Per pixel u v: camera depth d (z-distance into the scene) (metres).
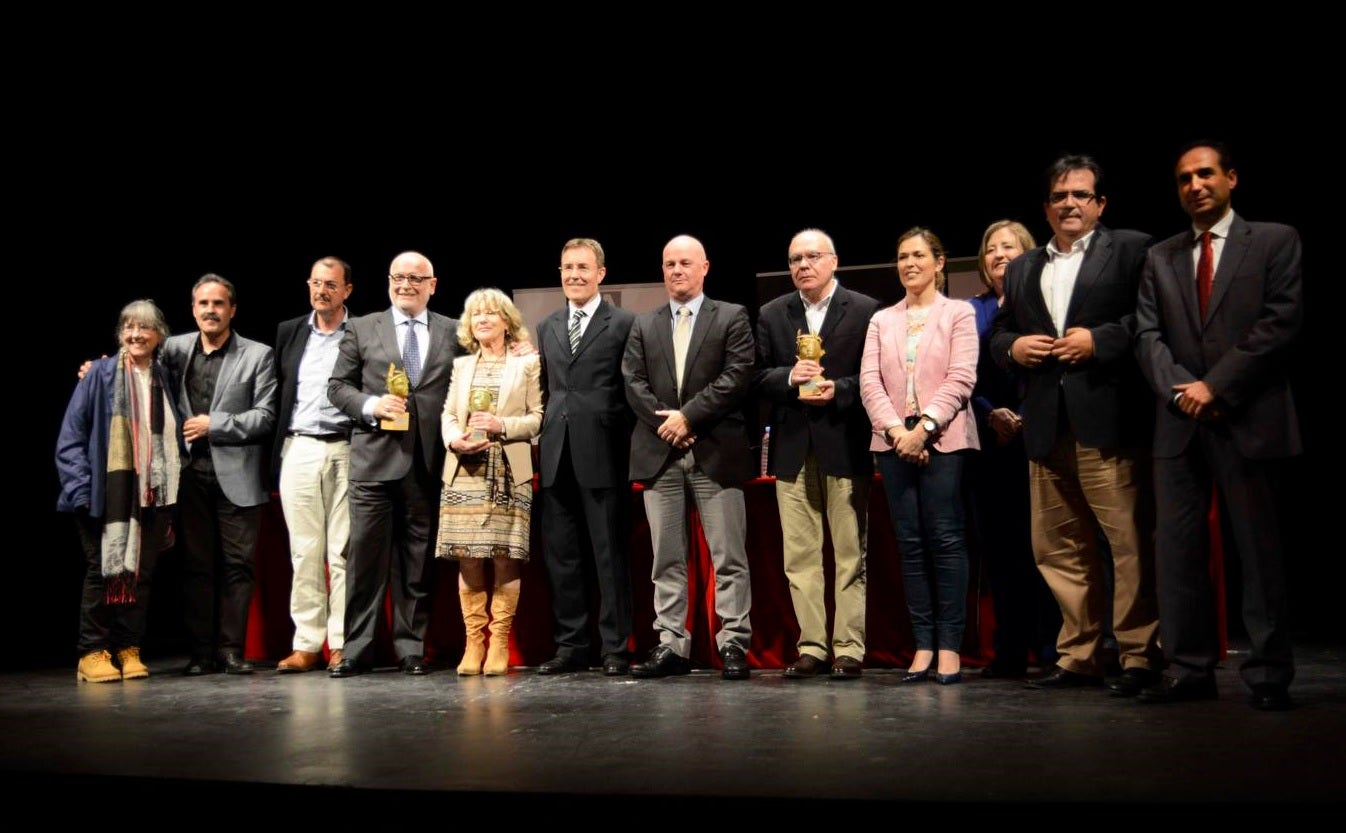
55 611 6.20
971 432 3.50
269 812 2.16
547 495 3.84
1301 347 5.95
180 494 4.05
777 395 3.65
